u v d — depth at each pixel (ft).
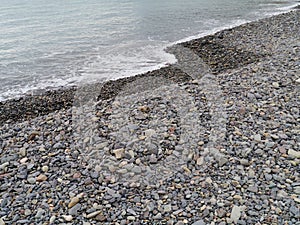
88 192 19.69
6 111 33.94
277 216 16.88
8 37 65.57
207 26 74.18
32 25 76.33
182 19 82.69
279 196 18.17
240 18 82.94
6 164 22.79
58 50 57.00
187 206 18.13
